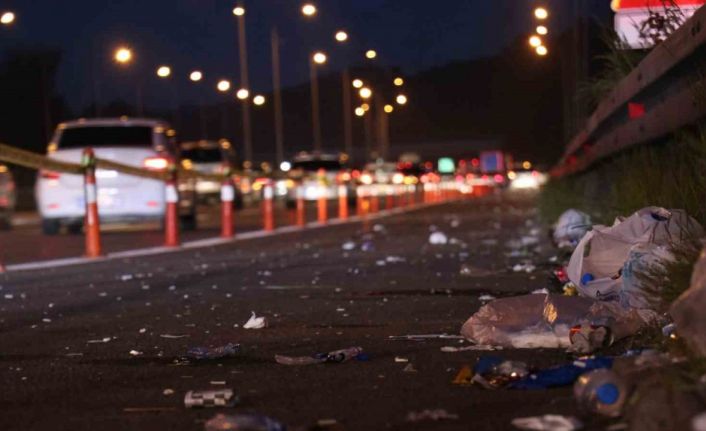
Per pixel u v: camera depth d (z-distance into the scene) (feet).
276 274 56.34
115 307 42.98
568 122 138.82
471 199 230.68
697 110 36.24
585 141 78.18
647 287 27.35
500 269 54.03
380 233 99.04
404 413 21.85
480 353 27.99
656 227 31.35
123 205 103.86
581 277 31.42
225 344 31.68
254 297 45.09
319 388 24.68
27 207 228.63
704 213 33.04
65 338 34.22
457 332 32.32
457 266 57.67
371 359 28.19
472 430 20.26
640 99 49.14
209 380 26.02
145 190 103.86
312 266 61.36
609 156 67.97
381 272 55.62
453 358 27.63
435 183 247.09
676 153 41.50
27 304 45.24
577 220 61.67
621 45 55.01
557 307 28.84
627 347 26.48
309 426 20.63
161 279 55.57
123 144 107.34
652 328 26.78
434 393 23.58
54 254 82.23
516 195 255.50
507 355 27.04
